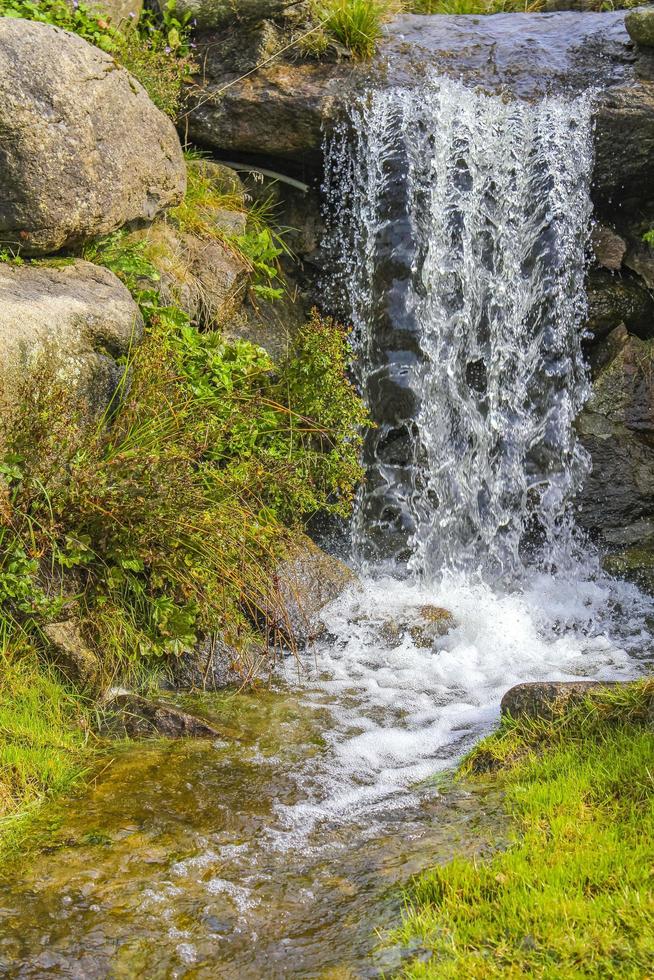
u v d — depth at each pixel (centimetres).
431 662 529
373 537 696
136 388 512
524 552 692
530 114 686
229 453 576
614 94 677
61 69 541
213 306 641
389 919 316
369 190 702
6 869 342
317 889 335
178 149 647
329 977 292
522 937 295
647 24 708
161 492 470
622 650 562
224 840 364
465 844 353
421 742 444
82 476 457
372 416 702
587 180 682
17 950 304
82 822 371
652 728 395
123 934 313
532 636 582
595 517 689
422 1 946
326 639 542
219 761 420
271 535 538
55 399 459
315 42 739
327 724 459
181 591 490
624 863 321
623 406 686
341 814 384
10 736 405
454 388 691
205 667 492
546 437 688
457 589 638
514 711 431
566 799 362
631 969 278
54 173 536
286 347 673
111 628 466
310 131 707
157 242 632
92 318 516
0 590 439
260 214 731
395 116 695
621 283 702
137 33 697
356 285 718
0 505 429
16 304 485
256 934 314
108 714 442
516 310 686
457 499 689
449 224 688
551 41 777
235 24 739
